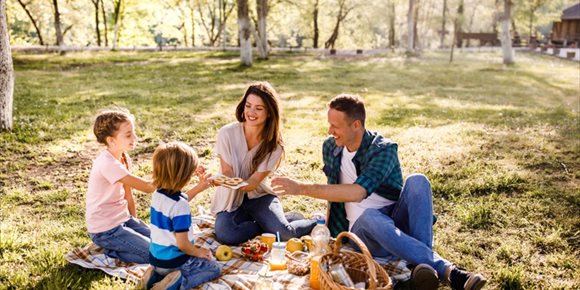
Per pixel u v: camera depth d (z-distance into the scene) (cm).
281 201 611
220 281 393
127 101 1306
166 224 374
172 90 1544
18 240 479
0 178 692
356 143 423
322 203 608
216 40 5075
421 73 2256
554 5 4734
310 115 1187
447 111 1241
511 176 655
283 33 5562
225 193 480
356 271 370
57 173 720
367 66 2534
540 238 492
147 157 813
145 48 3462
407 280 401
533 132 930
